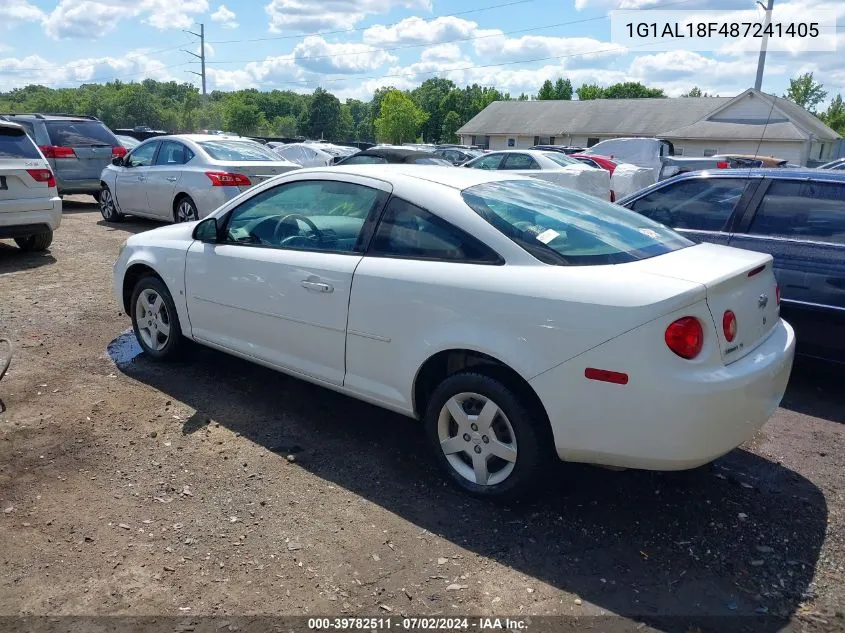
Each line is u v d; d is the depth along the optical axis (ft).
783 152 130.52
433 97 333.01
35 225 26.78
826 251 15.61
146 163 36.94
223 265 14.34
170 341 16.20
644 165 72.90
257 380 15.99
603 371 9.36
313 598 8.82
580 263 10.22
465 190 11.71
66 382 15.48
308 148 67.67
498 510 10.89
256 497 11.08
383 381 11.89
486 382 10.52
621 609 8.73
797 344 16.15
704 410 9.11
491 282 10.35
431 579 9.23
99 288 23.85
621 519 10.70
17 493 10.96
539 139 179.83
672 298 9.12
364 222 12.26
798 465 12.71
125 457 12.21
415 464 12.34
